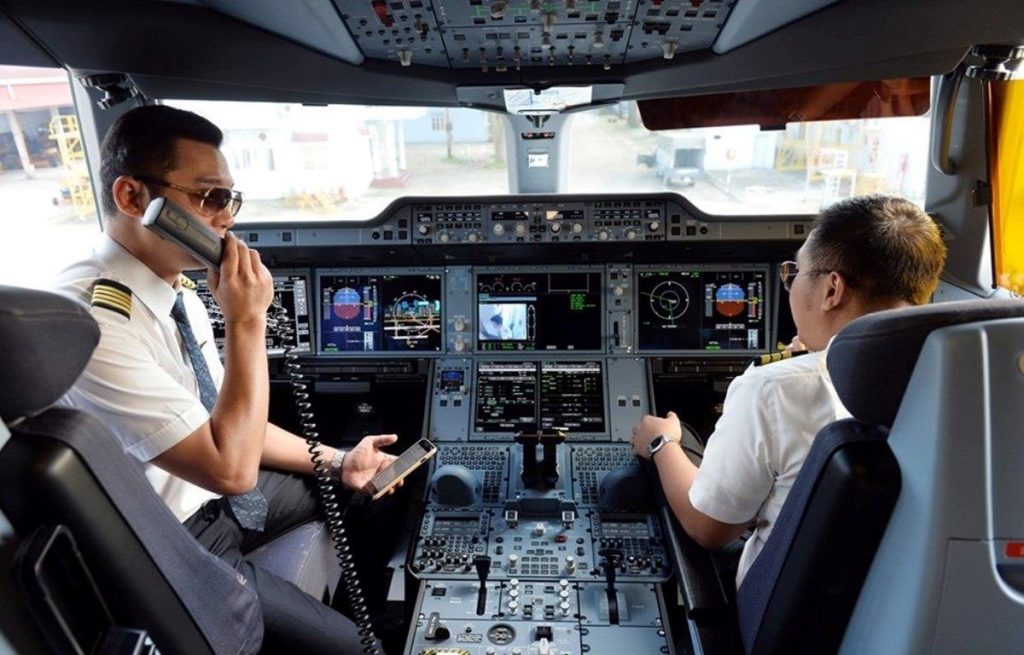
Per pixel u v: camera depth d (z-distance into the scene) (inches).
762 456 51.6
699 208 98.8
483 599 70.9
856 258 49.0
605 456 97.3
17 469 31.5
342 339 111.1
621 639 66.0
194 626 42.1
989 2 72.2
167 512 41.1
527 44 75.6
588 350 109.1
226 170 58.7
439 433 102.8
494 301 109.5
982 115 94.0
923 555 36.3
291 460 76.9
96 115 93.7
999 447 34.1
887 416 37.8
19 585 31.9
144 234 57.3
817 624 44.6
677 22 68.6
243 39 74.7
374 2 62.7
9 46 71.9
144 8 69.9
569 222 100.8
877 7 71.8
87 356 34.4
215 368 73.6
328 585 74.9
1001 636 38.2
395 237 101.8
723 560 64.2
